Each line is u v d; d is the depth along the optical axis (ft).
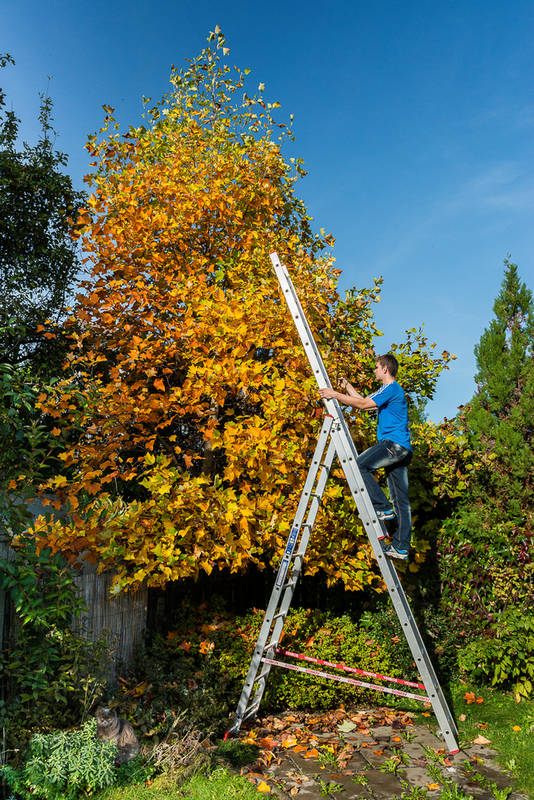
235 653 20.49
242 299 23.48
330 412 18.92
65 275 39.86
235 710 19.70
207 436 21.62
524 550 23.41
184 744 16.19
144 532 19.21
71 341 36.88
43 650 15.57
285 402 20.98
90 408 20.34
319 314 23.53
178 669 19.63
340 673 21.36
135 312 24.88
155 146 28.86
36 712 15.24
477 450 26.07
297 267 24.52
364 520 17.78
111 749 14.67
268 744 17.94
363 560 22.13
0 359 35.32
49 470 24.52
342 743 18.13
